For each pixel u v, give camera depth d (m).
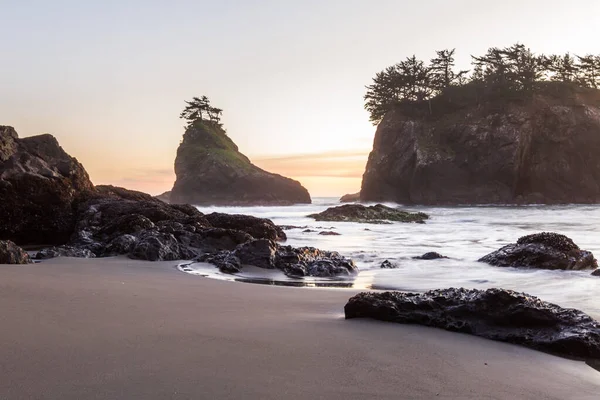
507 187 77.56
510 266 10.42
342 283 8.80
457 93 90.12
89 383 3.12
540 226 25.53
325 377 3.45
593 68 96.75
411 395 3.19
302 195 111.81
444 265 10.85
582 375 3.83
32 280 7.09
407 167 83.38
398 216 32.31
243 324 4.96
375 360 3.93
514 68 89.31
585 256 10.37
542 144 79.62
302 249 11.17
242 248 10.64
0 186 14.83
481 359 4.14
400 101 92.06
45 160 17.06
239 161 115.75
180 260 11.34
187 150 120.44
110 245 12.16
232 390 3.11
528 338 4.71
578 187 78.81
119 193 19.34
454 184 79.25
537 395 3.30
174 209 17.66
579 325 4.74
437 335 4.88
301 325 5.04
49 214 15.73
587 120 80.06
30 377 3.18
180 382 3.20
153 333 4.40
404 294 5.69
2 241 9.86
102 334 4.29
